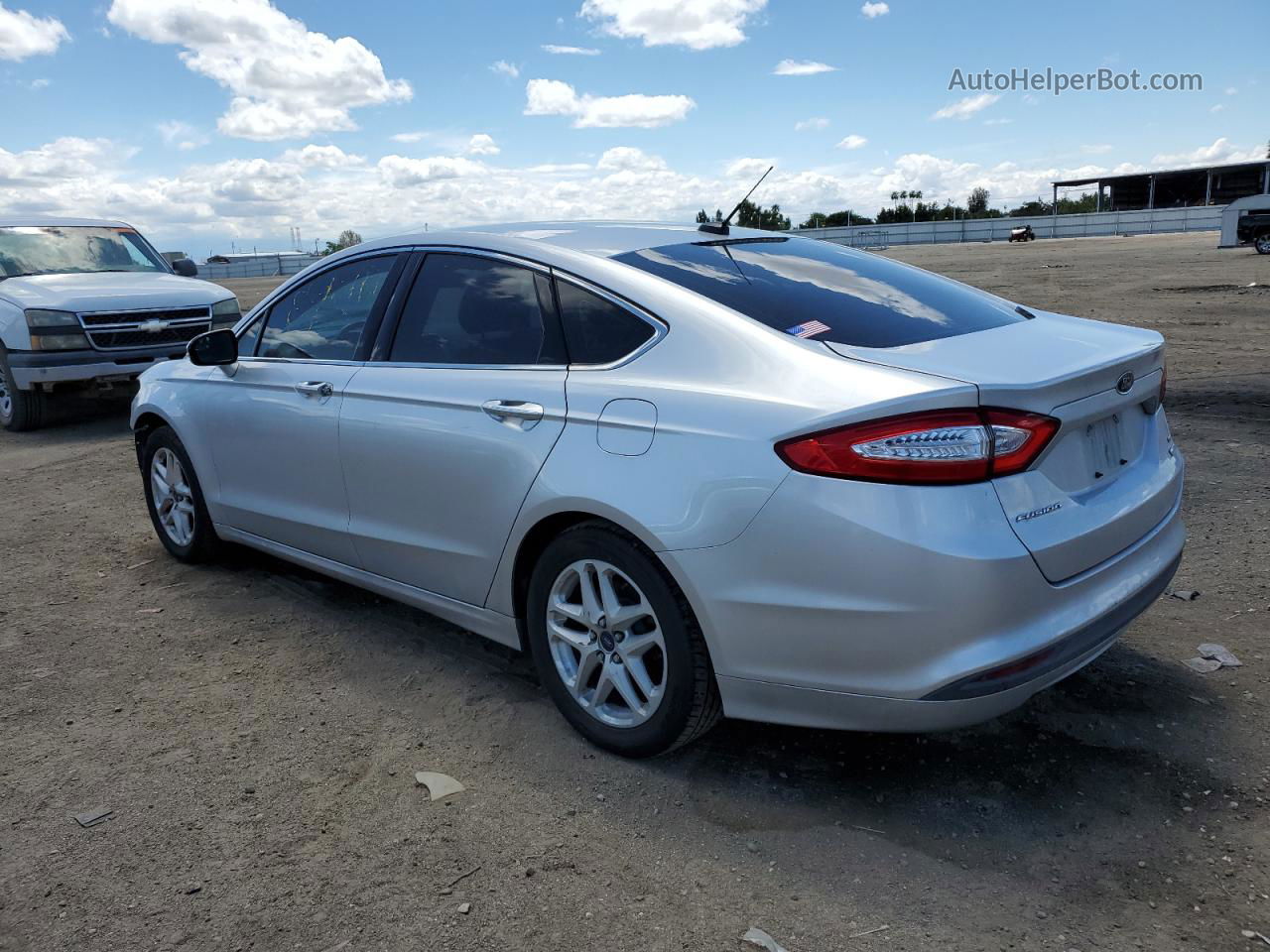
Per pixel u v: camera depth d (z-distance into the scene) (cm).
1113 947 219
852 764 296
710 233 356
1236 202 2941
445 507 335
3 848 267
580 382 299
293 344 416
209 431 449
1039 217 7250
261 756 312
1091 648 257
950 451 235
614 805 280
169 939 231
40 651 400
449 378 338
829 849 257
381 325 374
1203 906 230
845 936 226
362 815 279
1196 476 572
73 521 602
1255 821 260
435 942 228
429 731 326
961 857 252
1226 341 1100
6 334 905
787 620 252
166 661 386
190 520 495
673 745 288
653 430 274
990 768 291
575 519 301
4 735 330
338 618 426
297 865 257
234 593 460
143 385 504
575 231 347
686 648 273
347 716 338
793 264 338
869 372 252
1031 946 220
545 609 312
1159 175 8475
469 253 353
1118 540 270
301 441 394
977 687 238
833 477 242
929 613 235
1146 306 1495
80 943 230
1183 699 323
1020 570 238
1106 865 246
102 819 279
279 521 420
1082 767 289
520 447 306
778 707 264
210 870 256
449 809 280
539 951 224
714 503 258
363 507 373
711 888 244
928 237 7612
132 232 1131
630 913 236
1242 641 363
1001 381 242
